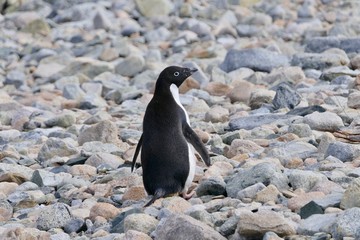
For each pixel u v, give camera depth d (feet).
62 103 125.80
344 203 57.67
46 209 65.82
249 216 54.70
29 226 65.82
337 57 127.03
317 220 55.42
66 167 84.07
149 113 69.77
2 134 104.27
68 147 89.76
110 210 65.77
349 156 73.20
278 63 132.77
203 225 55.11
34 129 107.14
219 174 71.61
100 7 206.90
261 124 91.86
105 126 92.94
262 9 209.67
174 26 193.06
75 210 67.56
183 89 122.62
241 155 77.51
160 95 70.28
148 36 182.80
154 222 60.13
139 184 73.31
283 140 82.12
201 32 182.50
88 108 124.06
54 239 61.00
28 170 84.07
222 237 54.49
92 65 150.00
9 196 75.15
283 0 216.95
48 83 150.41
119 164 83.71
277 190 63.26
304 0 217.36
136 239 56.39
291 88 101.91
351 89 104.32
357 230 52.44
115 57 163.43
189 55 157.89
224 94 119.24
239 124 92.48
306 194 61.21
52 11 212.23
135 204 67.72
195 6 212.02
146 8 204.95
